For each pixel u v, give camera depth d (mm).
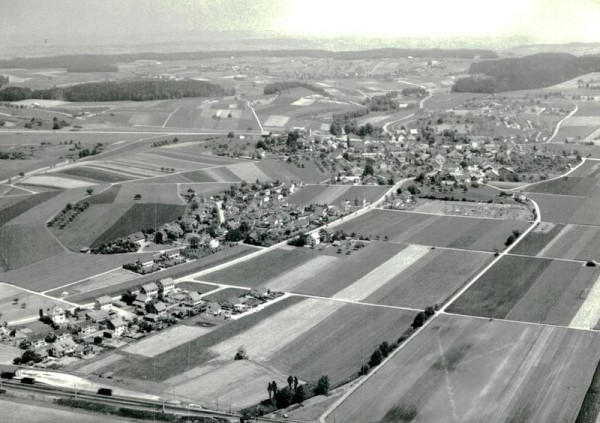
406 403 167875
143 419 162000
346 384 178375
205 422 159375
